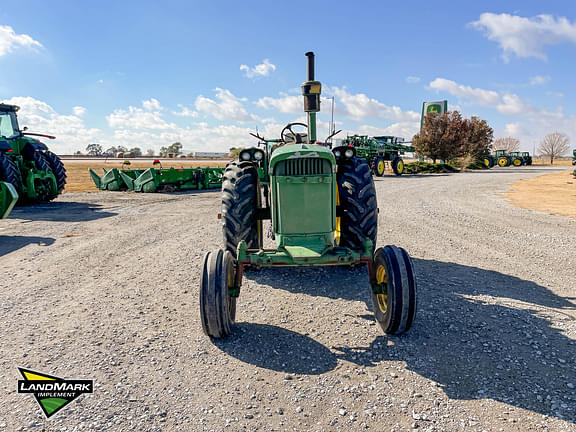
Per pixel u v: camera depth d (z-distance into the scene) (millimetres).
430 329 3490
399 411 2414
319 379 2783
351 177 4707
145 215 9977
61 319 3812
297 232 3906
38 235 7598
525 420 2301
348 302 4176
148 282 4879
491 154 51281
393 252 3330
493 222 8844
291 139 6004
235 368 2943
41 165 12422
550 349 3113
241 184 4715
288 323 3695
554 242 6836
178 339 3400
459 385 2666
